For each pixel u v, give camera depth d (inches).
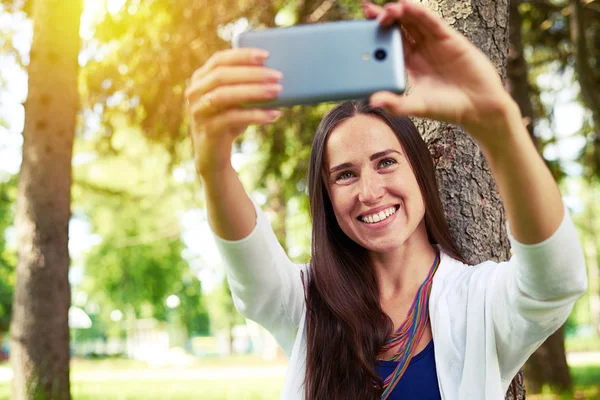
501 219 101.2
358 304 76.9
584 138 358.6
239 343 1934.1
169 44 275.9
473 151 100.4
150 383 614.9
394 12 47.6
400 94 49.9
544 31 327.9
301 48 50.5
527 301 59.8
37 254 248.7
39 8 259.1
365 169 73.7
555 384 327.0
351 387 74.1
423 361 73.4
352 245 80.4
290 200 386.9
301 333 79.0
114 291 1161.4
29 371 242.5
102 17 279.7
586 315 1731.1
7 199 800.3
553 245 54.2
